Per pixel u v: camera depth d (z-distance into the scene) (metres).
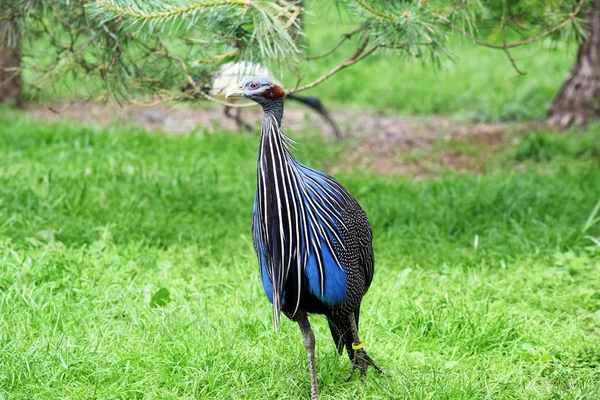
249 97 7.67
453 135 22.62
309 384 8.80
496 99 26.41
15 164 17.42
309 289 7.92
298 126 23.59
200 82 10.63
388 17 8.95
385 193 16.39
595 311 11.00
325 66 31.38
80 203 14.55
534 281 11.83
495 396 8.62
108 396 8.42
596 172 17.75
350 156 20.67
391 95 27.95
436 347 9.74
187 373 8.83
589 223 13.33
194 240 13.31
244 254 12.81
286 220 7.66
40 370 8.70
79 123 22.14
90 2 9.28
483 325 10.14
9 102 24.14
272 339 9.66
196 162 18.12
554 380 9.20
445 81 29.97
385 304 10.73
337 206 8.05
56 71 11.66
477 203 15.27
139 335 9.70
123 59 11.32
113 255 12.09
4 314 9.80
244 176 17.48
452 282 11.73
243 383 8.67
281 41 8.38
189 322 9.91
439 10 9.62
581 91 21.78
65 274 11.33
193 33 10.91
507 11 10.85
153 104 10.77
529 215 14.60
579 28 10.32
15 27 11.62
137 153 19.23
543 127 22.12
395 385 8.68
